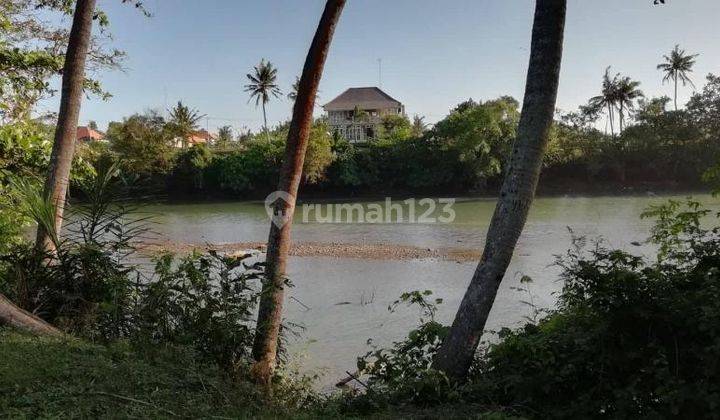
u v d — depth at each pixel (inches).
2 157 363.3
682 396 139.2
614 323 161.5
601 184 2170.3
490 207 1716.3
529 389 170.9
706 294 153.2
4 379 149.2
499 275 203.8
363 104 3233.3
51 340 193.2
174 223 1456.7
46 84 425.7
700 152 2054.6
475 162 2101.4
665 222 212.4
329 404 190.7
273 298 245.3
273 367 241.3
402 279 679.1
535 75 201.3
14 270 249.9
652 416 143.1
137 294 235.1
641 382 152.9
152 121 2247.8
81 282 244.2
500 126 2128.4
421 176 2204.7
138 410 140.0
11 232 313.6
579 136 2269.9
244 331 219.5
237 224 1433.3
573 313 188.5
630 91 2433.6
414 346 222.1
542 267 697.0
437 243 988.6
